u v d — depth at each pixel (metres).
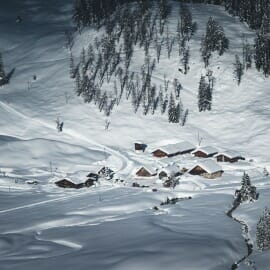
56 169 123.12
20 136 151.12
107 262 50.22
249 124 150.12
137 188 100.50
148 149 141.62
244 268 50.69
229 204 80.62
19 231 69.69
